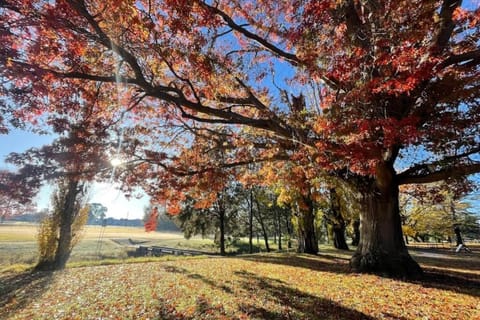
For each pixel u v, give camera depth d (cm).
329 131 622
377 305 602
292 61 780
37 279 899
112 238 4562
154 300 637
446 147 846
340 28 698
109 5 514
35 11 481
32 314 575
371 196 976
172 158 999
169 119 1027
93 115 792
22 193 652
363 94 570
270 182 1189
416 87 617
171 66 689
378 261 935
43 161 691
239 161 1077
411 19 578
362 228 1015
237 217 3666
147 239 4944
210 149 1087
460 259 1714
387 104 651
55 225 1199
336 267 1117
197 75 719
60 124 702
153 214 1241
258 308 577
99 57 638
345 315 539
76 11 502
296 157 836
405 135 532
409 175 952
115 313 559
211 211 3297
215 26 670
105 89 764
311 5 645
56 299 675
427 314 546
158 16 585
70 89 666
